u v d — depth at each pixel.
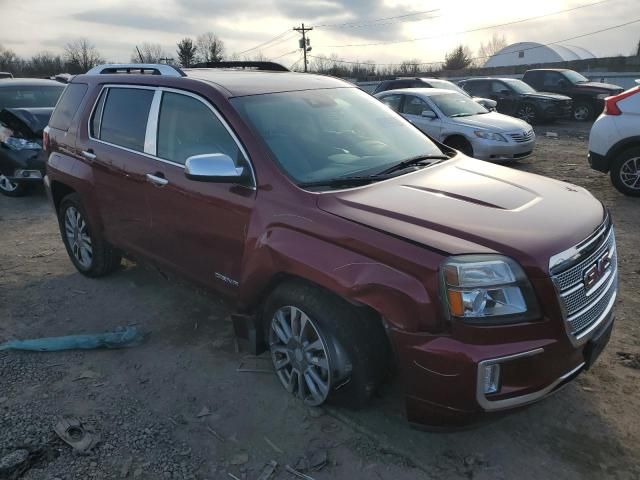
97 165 4.39
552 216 2.80
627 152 7.82
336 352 2.86
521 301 2.45
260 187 3.16
